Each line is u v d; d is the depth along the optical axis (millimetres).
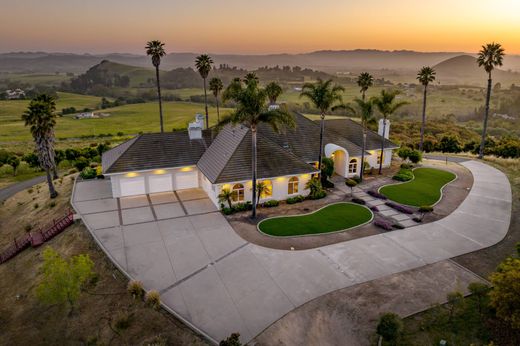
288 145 39594
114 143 81125
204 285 21469
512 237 27375
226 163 32531
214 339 17297
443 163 51500
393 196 36000
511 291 15930
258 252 25125
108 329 18453
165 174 36250
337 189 38094
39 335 19266
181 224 29469
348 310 19062
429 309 18906
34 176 55875
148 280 21969
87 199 34656
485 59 52469
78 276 19578
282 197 34781
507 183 40812
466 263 23672
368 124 44719
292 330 17812
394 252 25062
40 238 29453
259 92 27953
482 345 16312
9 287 24609
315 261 23906
